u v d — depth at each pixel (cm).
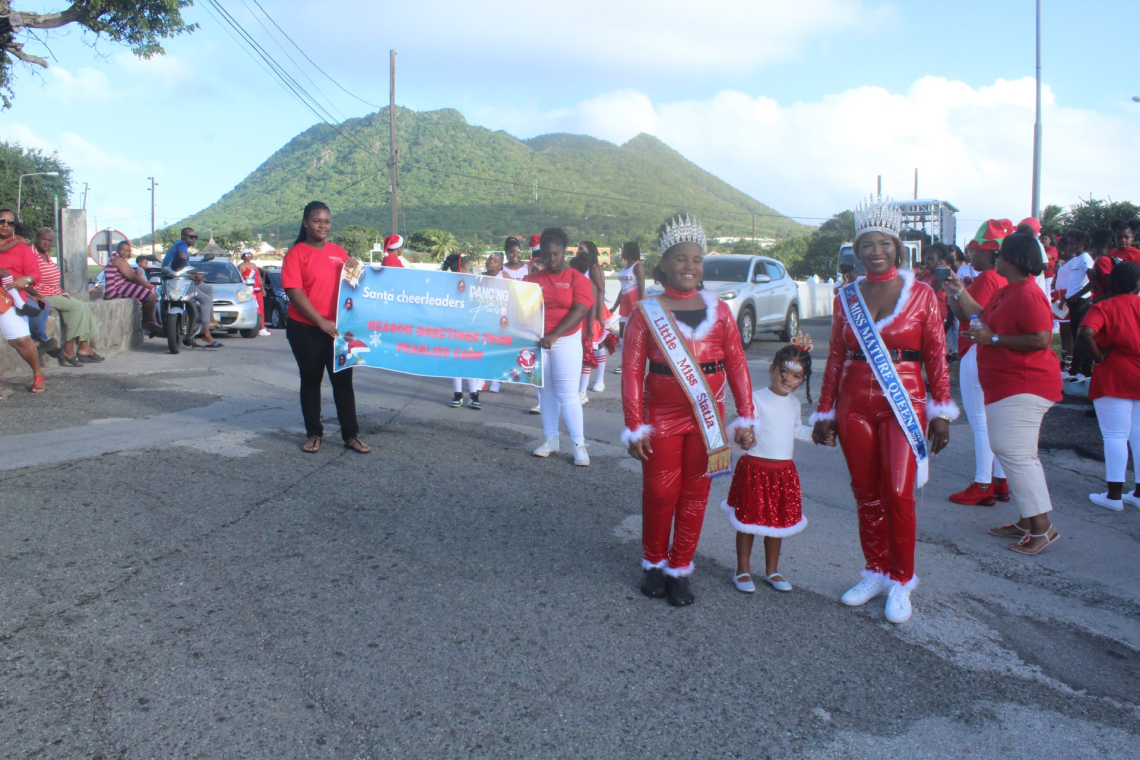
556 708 272
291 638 309
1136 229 834
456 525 447
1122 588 398
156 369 953
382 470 546
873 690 294
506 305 606
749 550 377
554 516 472
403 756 242
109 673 277
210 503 455
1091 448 666
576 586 374
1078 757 259
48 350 930
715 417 348
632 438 350
